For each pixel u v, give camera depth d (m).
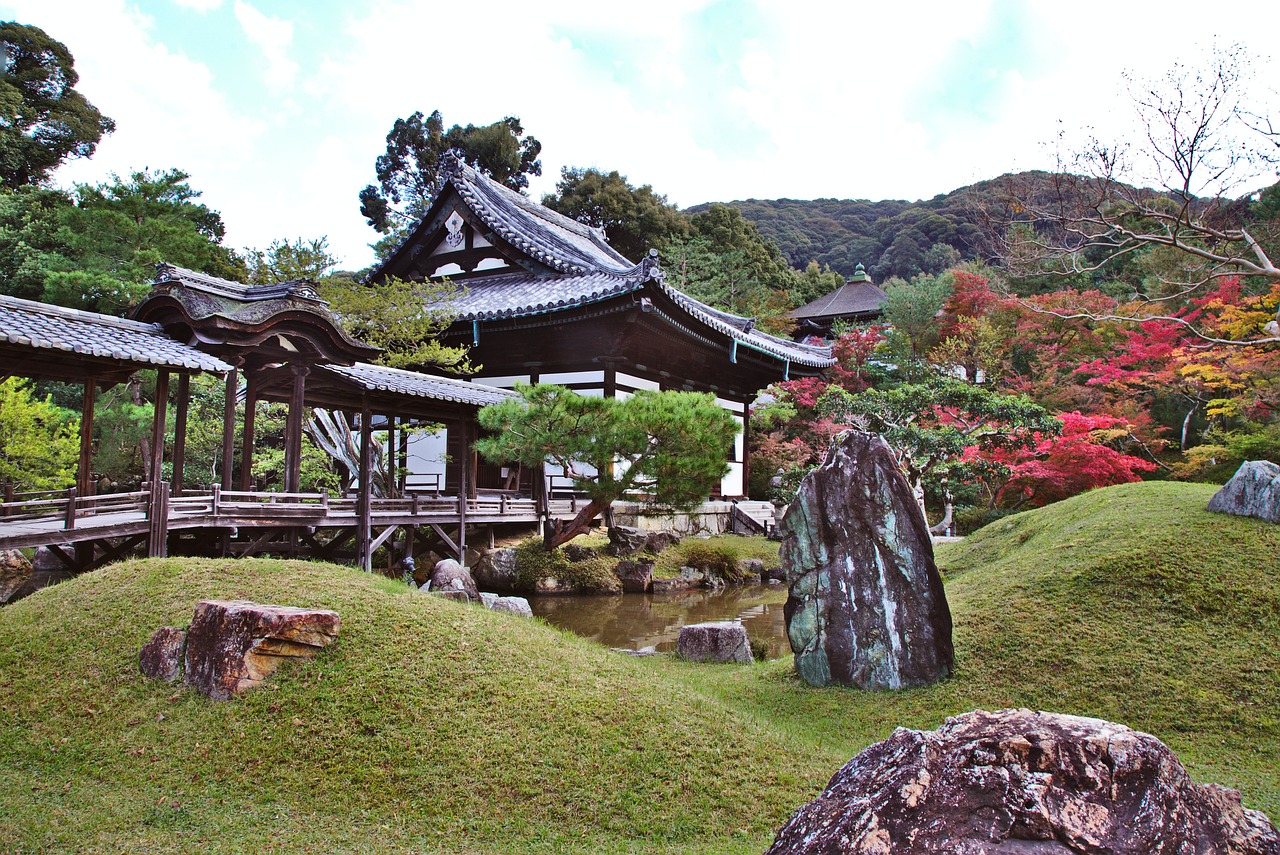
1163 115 14.98
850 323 48.88
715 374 28.36
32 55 39.28
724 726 7.03
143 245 28.78
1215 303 22.97
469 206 27.02
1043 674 8.59
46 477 19.19
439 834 5.45
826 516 9.58
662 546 21.84
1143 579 9.80
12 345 11.07
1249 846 2.61
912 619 9.02
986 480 24.94
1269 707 7.53
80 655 7.74
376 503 16.89
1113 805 2.54
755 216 105.12
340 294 20.22
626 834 5.49
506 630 8.59
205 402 23.25
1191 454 23.73
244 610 7.26
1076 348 31.75
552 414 16.17
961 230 81.81
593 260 28.11
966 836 2.55
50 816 5.50
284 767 6.17
